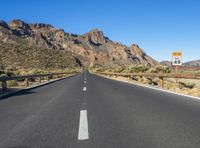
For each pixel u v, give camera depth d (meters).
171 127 6.28
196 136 5.46
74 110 8.98
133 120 7.15
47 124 6.82
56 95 14.16
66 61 192.88
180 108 9.12
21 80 30.62
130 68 41.25
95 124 6.71
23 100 12.18
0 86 21.75
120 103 10.55
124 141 5.13
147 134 5.65
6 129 6.35
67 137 5.50
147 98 12.19
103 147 4.77
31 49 172.75
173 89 17.64
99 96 13.30
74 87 20.17
